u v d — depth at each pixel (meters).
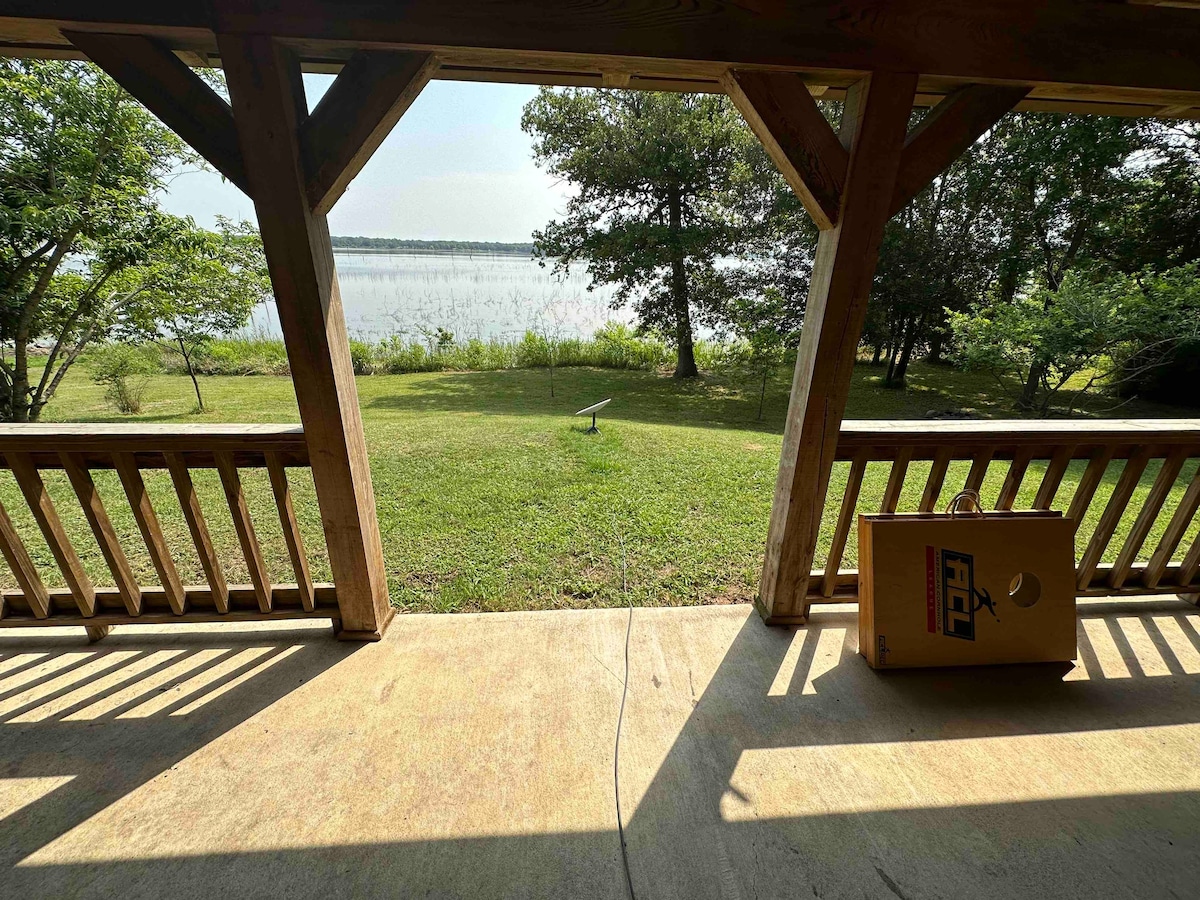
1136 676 1.93
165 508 3.79
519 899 1.18
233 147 1.39
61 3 1.17
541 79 1.55
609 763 1.54
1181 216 7.70
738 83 1.45
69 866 1.25
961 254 9.17
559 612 2.29
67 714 1.70
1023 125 8.16
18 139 5.70
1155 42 1.44
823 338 1.78
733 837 1.33
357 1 1.25
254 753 1.56
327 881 1.22
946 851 1.29
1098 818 1.38
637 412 8.07
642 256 10.13
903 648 1.93
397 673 1.91
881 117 1.47
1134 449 2.05
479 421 6.52
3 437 1.67
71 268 6.76
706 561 2.94
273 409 7.64
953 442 2.01
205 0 1.21
